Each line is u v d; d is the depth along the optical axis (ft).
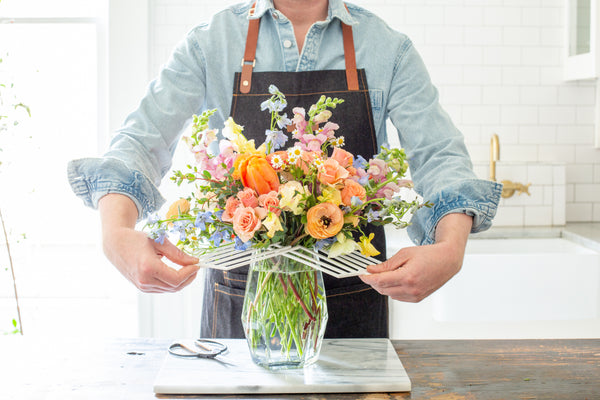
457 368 4.09
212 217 3.67
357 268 3.98
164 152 5.22
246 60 5.50
